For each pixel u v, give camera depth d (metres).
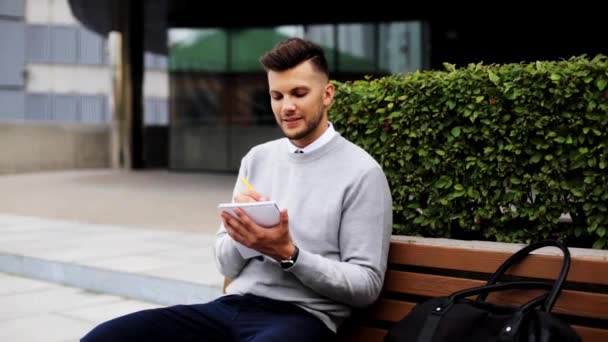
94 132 19.25
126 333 2.46
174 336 2.54
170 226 7.87
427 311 2.23
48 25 46.25
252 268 2.63
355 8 15.74
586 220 3.10
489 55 15.27
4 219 8.60
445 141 3.30
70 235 7.17
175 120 17.81
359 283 2.41
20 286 5.61
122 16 18.41
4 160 17.14
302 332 2.39
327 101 2.58
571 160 3.01
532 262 2.46
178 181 14.81
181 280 4.83
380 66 15.67
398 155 3.39
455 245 2.71
